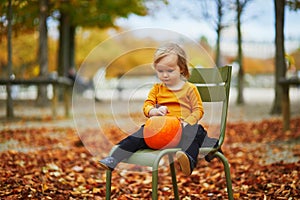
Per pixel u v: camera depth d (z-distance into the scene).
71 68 18.03
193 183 4.30
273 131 7.66
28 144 6.46
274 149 6.00
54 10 14.61
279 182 4.04
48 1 12.94
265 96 20.67
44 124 9.19
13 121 9.63
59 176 4.36
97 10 15.41
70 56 18.28
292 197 3.54
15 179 3.98
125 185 4.20
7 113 10.11
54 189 3.82
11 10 9.73
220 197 3.75
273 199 3.57
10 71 9.81
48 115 11.09
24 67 19.30
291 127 7.89
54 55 21.94
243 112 12.20
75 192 3.81
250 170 4.66
